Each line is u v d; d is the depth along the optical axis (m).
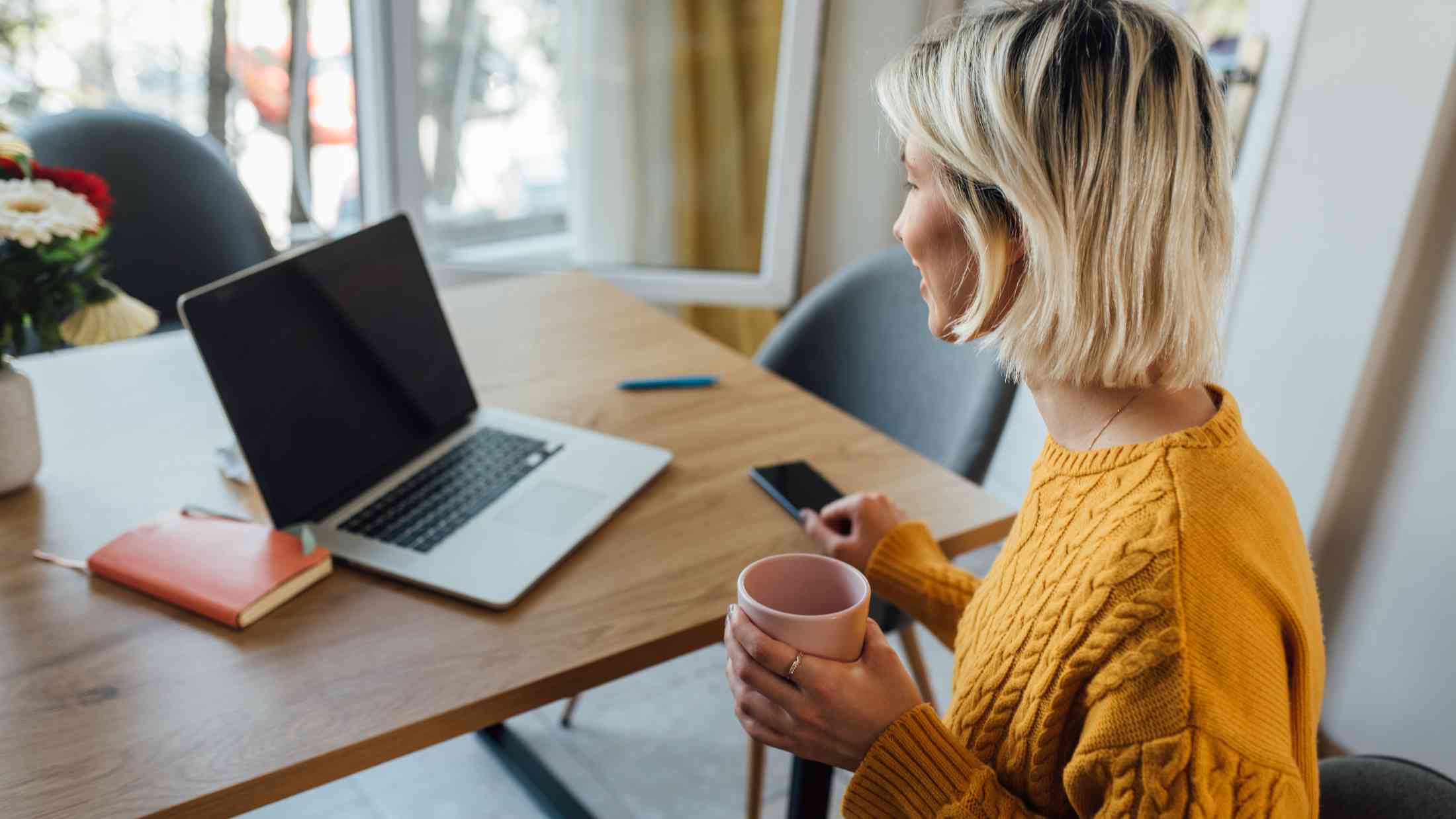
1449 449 1.57
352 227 3.14
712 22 2.50
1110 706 0.63
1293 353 1.74
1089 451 0.72
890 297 1.62
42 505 1.08
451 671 0.86
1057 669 0.67
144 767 0.75
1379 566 1.70
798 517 1.10
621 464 1.18
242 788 0.74
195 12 2.73
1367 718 1.75
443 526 1.04
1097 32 0.64
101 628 0.89
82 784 0.73
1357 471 1.72
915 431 1.54
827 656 0.73
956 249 0.74
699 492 1.15
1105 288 0.65
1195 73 0.66
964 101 0.67
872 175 2.65
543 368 1.45
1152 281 0.66
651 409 1.35
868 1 2.47
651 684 1.92
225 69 2.82
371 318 1.17
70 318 1.08
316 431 1.07
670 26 2.53
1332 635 1.79
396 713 0.81
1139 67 0.63
